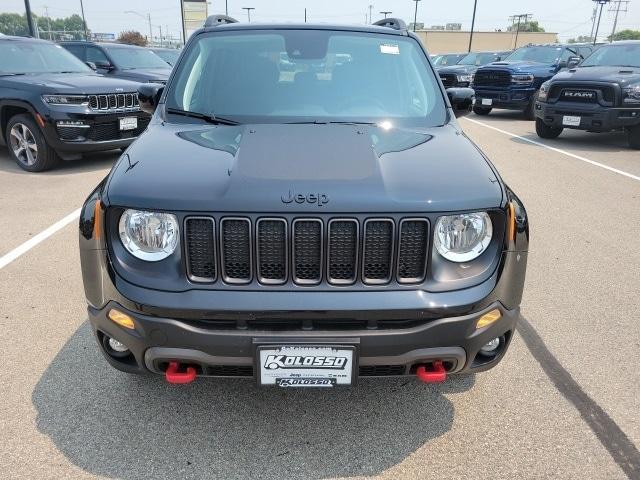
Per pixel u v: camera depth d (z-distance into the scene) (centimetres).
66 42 1304
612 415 263
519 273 224
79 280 407
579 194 669
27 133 743
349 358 207
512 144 1029
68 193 648
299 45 341
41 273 418
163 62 1363
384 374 219
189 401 270
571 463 232
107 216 214
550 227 545
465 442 245
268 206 202
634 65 1012
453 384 287
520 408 268
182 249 206
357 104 310
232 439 245
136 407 265
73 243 483
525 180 737
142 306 206
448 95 340
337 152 236
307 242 205
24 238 495
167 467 229
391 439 247
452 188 215
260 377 210
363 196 205
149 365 217
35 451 235
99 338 229
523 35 7662
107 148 761
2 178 722
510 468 230
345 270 209
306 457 236
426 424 257
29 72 802
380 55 341
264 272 209
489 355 234
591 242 504
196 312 203
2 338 324
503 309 219
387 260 209
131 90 777
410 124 299
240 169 220
